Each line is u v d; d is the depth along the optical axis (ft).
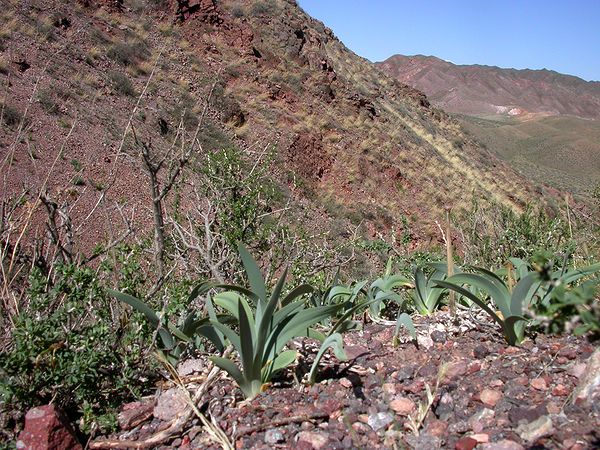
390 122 104.22
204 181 21.34
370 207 75.25
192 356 14.01
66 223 14.74
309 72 95.55
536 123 598.34
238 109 73.77
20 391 10.74
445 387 11.10
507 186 114.32
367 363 12.77
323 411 10.67
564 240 21.98
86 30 65.87
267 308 11.16
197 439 10.34
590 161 502.79
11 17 57.62
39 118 45.01
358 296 19.34
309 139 77.77
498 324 14.73
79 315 12.86
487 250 23.20
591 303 6.72
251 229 21.01
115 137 49.34
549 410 9.80
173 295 13.16
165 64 72.43
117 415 11.32
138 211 33.58
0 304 12.64
